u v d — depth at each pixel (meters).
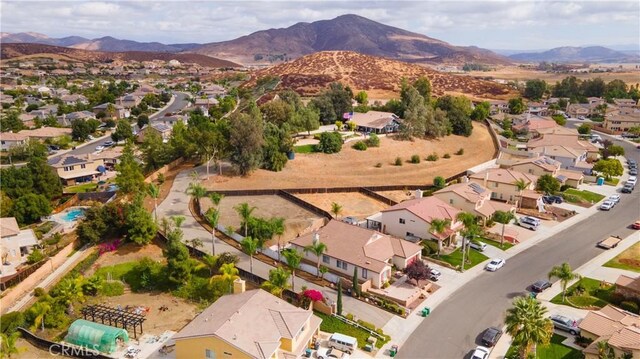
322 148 122.44
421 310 59.28
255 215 84.56
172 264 62.22
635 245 78.81
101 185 114.69
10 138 149.12
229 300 52.03
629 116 180.75
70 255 70.19
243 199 93.06
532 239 81.25
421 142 137.75
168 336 52.94
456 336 53.97
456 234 79.19
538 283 64.44
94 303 59.72
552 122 173.12
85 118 180.88
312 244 67.81
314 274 67.19
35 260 69.44
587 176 113.88
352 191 100.50
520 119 184.88
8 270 68.06
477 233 73.38
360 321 55.62
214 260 65.56
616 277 68.00
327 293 62.44
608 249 77.31
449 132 148.25
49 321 54.84
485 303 61.00
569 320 54.78
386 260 65.62
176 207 88.06
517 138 161.50
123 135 157.25
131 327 54.47
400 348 51.78
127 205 75.00
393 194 100.19
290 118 133.00
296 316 49.34
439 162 127.00
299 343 48.25
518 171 106.44
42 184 96.75
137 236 71.38
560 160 120.06
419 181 111.12
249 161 102.88
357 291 61.78
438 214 78.75
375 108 169.25
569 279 60.41
